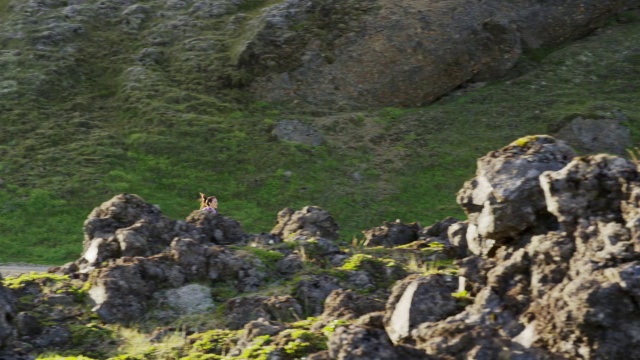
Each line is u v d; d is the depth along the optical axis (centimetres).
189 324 1476
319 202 4678
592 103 5441
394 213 4581
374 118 5556
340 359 1016
